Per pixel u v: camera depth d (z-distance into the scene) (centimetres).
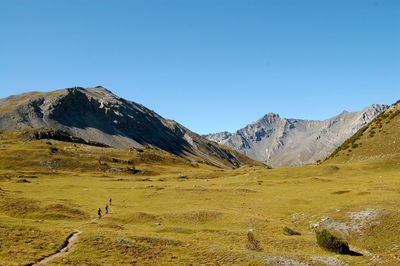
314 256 3325
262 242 4062
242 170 18712
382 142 13462
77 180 12544
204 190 8844
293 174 12000
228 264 3086
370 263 3034
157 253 3388
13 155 15875
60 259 2962
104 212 6316
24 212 5666
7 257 2822
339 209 5406
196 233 4650
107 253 3250
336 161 14188
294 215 5991
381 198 5753
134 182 12662
